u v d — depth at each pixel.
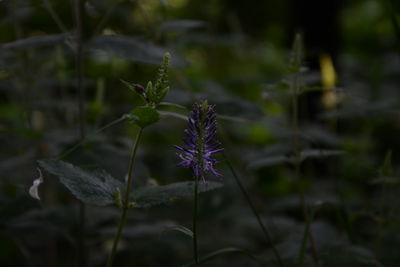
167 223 1.06
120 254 1.20
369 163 1.55
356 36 3.80
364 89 2.19
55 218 0.98
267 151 0.98
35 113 1.29
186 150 0.68
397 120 2.19
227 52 2.56
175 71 1.14
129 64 1.70
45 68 1.21
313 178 1.57
